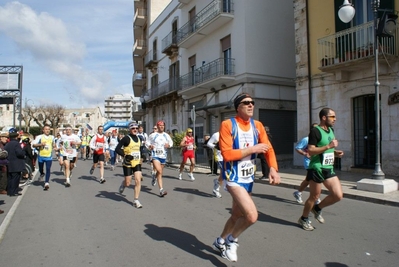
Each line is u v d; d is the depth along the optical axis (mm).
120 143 7539
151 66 31328
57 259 4352
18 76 26047
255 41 17266
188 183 11172
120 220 6270
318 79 13297
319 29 13305
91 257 4398
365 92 11570
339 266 3994
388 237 5105
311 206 5457
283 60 18062
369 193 8219
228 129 3680
